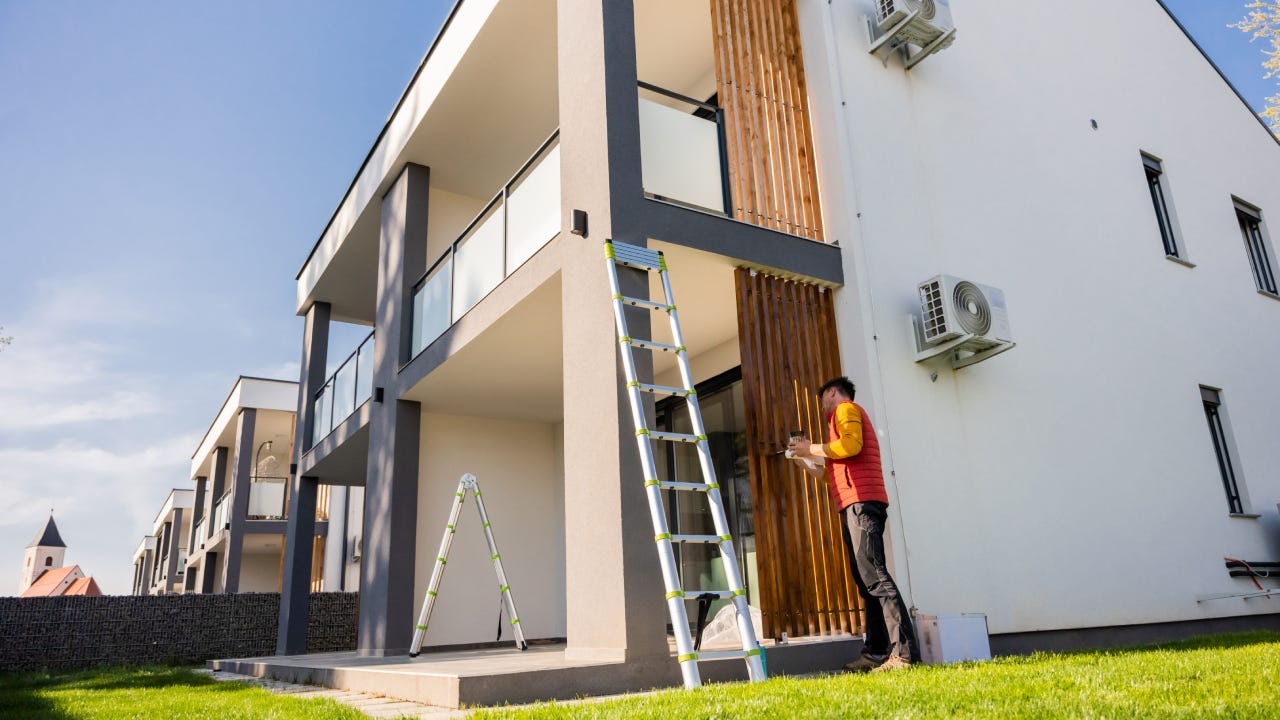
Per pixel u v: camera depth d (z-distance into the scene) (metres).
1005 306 5.37
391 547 6.86
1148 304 7.09
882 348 5.11
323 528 16.45
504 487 8.03
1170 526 6.38
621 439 3.98
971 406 5.46
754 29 5.53
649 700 2.63
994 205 6.21
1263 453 7.56
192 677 6.23
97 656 10.01
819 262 5.15
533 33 6.31
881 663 3.74
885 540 4.74
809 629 4.43
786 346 4.94
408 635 6.75
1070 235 6.70
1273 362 8.17
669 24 6.37
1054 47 7.30
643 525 3.92
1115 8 8.10
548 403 7.64
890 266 5.35
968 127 6.26
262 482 16.16
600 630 3.88
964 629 4.17
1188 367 7.20
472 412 7.86
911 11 5.59
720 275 5.08
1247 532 7.01
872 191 5.44
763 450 4.61
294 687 4.93
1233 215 8.50
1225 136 8.84
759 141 5.25
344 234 9.15
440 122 7.33
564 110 4.95
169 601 10.53
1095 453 6.10
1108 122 7.51
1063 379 6.12
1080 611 5.52
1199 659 3.21
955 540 5.02
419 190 7.86
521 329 5.73
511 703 3.23
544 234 5.16
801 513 4.63
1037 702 2.26
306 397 10.35
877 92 5.73
